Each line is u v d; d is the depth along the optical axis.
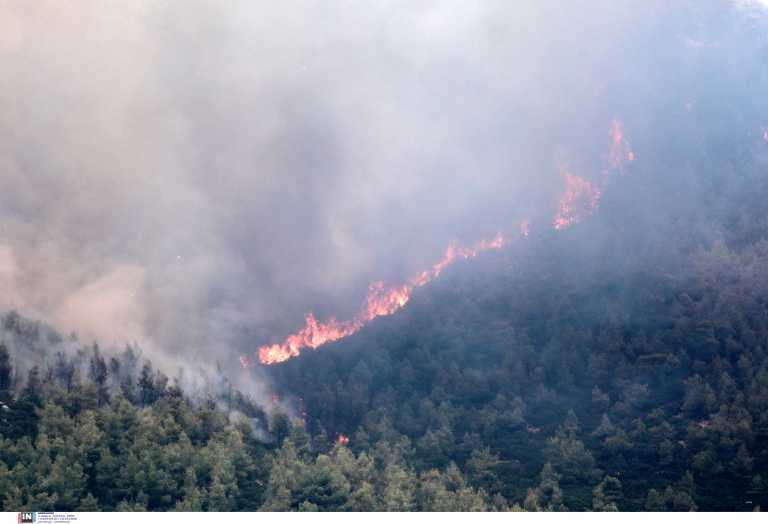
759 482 118.44
